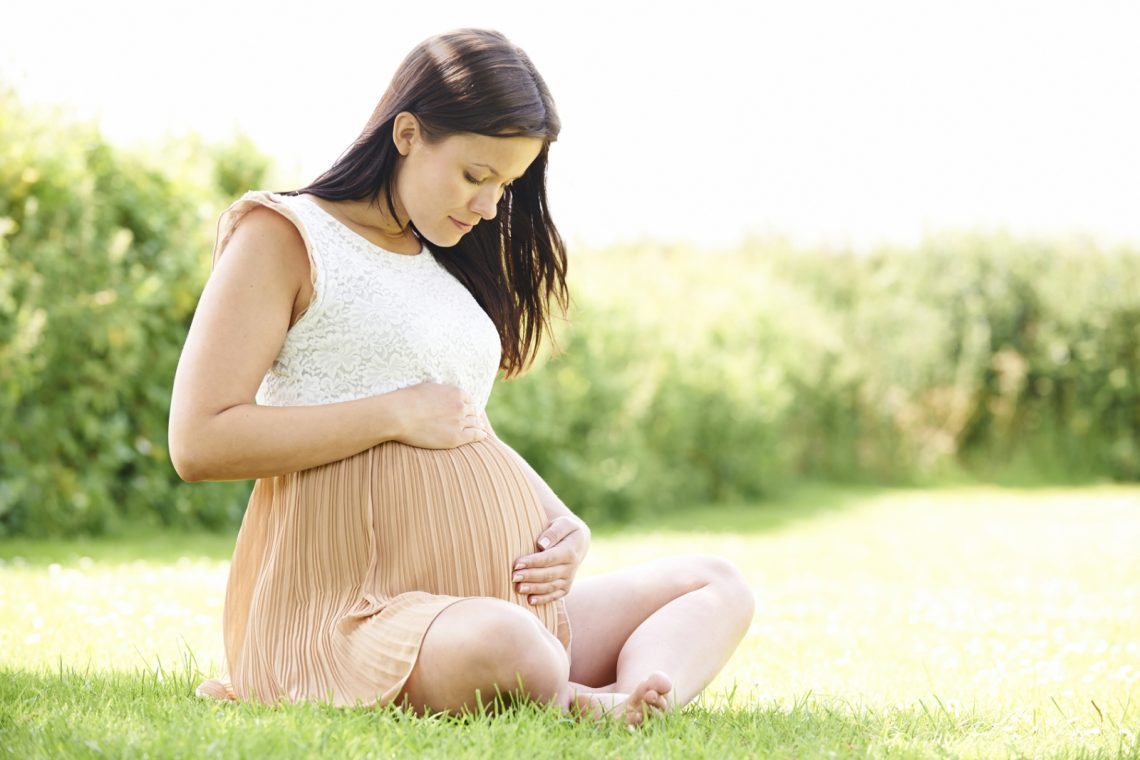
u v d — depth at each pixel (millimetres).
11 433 7855
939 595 6430
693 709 3021
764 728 2822
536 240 3496
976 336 17141
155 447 8758
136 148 8859
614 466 11828
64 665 3619
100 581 5695
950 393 17078
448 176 2924
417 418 2902
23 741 2406
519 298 3545
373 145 3035
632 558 8000
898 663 4281
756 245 18844
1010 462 17250
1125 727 3088
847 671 4078
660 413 13164
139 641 4199
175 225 8938
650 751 2447
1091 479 17078
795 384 16156
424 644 2645
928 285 17672
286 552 2900
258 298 2850
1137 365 17031
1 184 7824
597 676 3164
